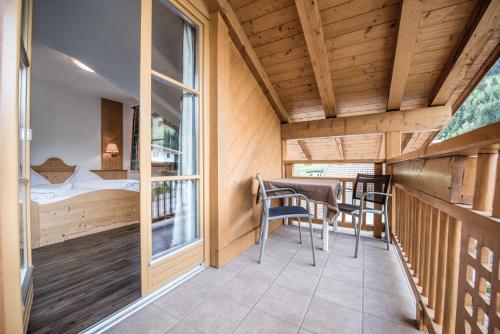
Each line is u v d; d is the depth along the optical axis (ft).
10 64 2.78
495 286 2.14
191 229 6.46
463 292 2.84
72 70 13.16
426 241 4.48
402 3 5.83
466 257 2.80
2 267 2.73
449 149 2.83
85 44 9.37
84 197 9.56
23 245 4.47
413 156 4.73
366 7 6.57
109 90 16.52
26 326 3.87
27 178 4.61
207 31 6.68
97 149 17.81
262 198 7.25
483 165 2.54
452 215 3.11
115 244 8.46
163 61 5.70
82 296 5.06
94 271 6.27
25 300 3.90
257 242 8.75
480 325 2.48
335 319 4.42
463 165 3.00
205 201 6.66
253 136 9.08
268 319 4.40
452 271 3.31
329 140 15.17
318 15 6.63
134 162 19.69
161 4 5.56
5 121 2.76
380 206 9.30
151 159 5.17
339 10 6.75
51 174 15.21
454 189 3.04
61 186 10.46
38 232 8.17
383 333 4.06
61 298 4.98
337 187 8.37
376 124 9.63
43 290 5.30
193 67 6.54
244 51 8.11
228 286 5.57
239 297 5.11
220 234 6.68
